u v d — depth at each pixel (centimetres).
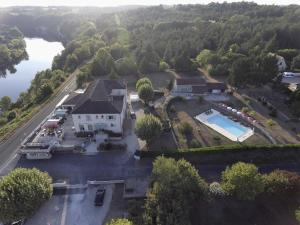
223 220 4500
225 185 4653
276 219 4525
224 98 9075
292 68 11669
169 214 3991
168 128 7044
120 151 6241
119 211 4697
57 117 7569
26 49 19362
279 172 4869
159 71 11825
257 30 14750
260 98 8862
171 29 17325
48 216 4631
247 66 9156
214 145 6456
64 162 5931
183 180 4484
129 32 17988
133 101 8756
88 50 14125
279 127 7262
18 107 9675
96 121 6606
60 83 10675
